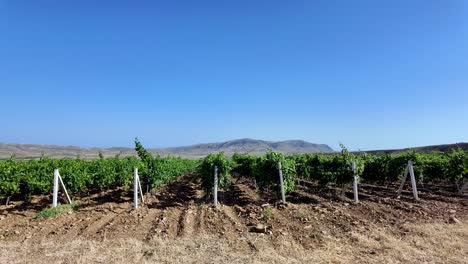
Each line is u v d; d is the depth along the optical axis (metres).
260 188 17.25
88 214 12.96
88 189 20.36
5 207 14.88
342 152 16.08
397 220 11.22
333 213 12.40
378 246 8.61
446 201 14.89
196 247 8.61
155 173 19.34
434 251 8.18
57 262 7.59
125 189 20.12
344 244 8.87
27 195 15.84
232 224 11.05
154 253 8.12
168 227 10.66
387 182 22.75
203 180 16.70
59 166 18.70
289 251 8.28
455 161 17.73
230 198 18.34
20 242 9.11
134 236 9.65
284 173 15.74
